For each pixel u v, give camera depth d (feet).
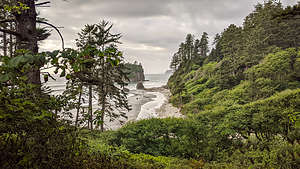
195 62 255.91
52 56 3.58
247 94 96.43
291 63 100.37
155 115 101.35
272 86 91.30
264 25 136.77
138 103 145.18
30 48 8.19
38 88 5.60
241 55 147.02
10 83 4.57
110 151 13.23
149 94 214.69
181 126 25.17
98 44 41.88
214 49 235.61
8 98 4.07
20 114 4.14
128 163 12.53
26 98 4.77
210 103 106.73
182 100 135.44
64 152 6.49
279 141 19.90
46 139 5.53
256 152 19.43
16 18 8.18
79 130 7.64
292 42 129.18
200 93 136.05
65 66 3.86
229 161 21.02
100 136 21.72
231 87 120.16
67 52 3.93
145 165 13.69
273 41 134.00
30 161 5.00
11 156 4.83
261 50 132.16
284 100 25.38
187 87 171.53
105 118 82.58
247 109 25.31
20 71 3.79
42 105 5.08
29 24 8.23
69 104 7.14
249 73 114.42
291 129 19.11
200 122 27.32
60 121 6.66
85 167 8.54
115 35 45.06
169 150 23.29
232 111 26.63
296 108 23.54
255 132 22.58
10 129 4.59
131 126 25.76
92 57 4.43
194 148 23.44
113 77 41.32
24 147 5.10
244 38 156.04
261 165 16.61
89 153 11.15
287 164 15.15
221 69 155.22
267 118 21.80
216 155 22.95
